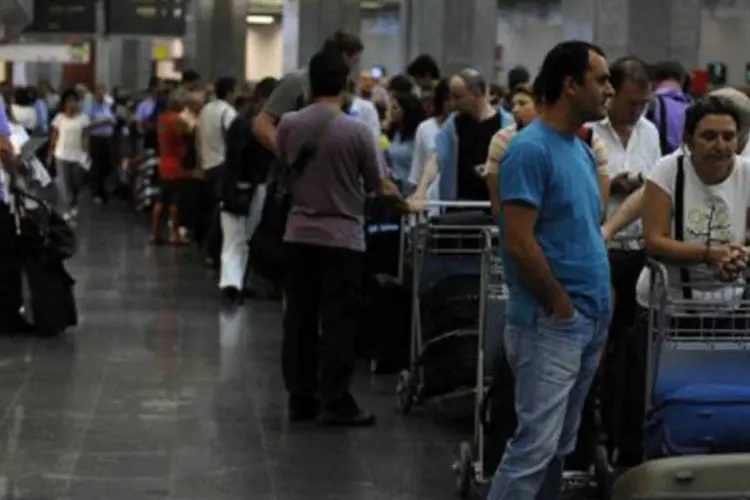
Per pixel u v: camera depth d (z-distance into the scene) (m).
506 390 16.52
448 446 20.03
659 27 41.31
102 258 42.31
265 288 36.06
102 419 21.23
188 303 33.31
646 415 15.28
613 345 17.56
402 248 23.89
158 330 29.33
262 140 22.83
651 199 15.76
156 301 33.47
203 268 40.28
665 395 15.05
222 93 40.56
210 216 42.16
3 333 28.48
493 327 17.33
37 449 19.38
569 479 16.97
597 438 17.19
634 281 17.55
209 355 26.62
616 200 18.11
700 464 13.23
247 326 30.14
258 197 31.67
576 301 13.94
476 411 17.95
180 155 43.28
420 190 23.55
